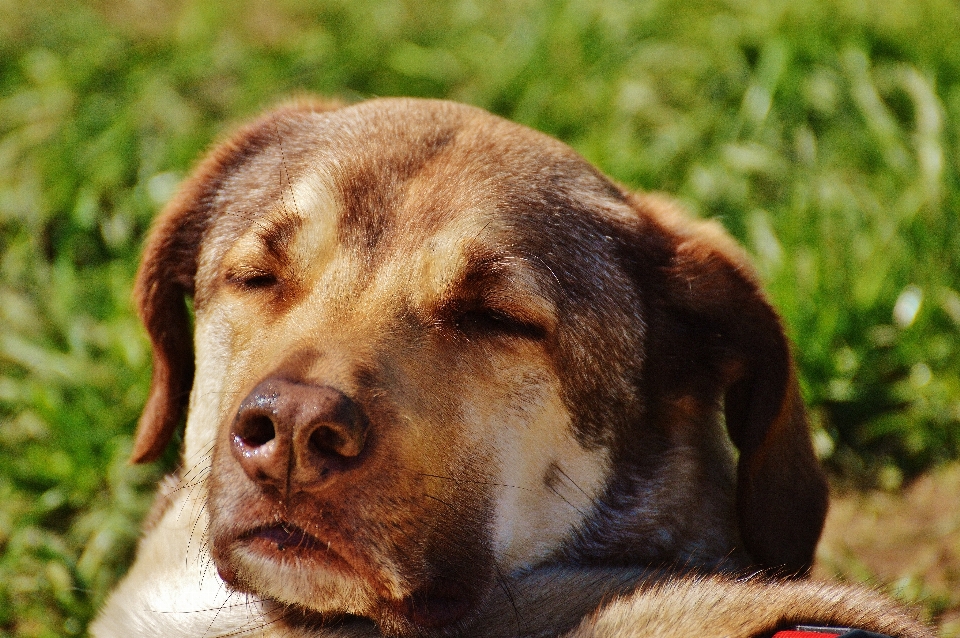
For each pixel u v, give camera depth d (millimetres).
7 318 11570
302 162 7047
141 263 7988
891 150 12633
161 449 8172
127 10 14977
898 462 10617
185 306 8133
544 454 6703
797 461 7352
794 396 7332
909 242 11789
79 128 13266
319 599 5773
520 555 6730
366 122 7211
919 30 13836
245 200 7273
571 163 7379
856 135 12906
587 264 6926
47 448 10500
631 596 6660
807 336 11039
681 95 13609
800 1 14031
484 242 6469
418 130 7039
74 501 10148
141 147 13000
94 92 13711
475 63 14250
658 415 7277
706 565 7414
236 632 6863
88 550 9594
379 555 5723
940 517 9930
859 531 9891
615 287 7039
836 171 12641
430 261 6375
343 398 5406
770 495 7270
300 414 5266
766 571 7359
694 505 7383
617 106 13383
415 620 6066
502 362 6453
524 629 6648
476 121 7262
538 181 6980
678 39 14016
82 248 12391
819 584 6969
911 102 13312
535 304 6500
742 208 12297
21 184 12695
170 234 7855
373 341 5973
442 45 14469
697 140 13086
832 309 11211
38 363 11133
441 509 6082
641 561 7191
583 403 6832
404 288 6316
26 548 9625
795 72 13367
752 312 7270
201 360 7168
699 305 7277
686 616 6484
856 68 13383
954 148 12641
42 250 12375
